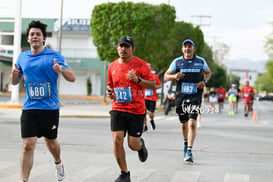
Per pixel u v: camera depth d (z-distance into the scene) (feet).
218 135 66.90
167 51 152.46
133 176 33.86
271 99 521.65
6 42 262.26
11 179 31.58
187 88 39.73
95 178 32.73
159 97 248.11
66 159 41.34
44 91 27.55
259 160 42.91
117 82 29.86
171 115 126.31
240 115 140.56
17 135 59.67
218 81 381.19
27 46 272.10
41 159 40.65
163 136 62.90
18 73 28.48
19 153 44.27
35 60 27.73
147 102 67.92
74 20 260.01
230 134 69.15
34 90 27.55
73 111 117.91
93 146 50.57
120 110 29.91
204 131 73.51
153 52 147.84
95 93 266.98
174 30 165.58
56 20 262.67
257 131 76.48
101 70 260.83
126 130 30.63
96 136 60.44
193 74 39.65
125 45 29.48
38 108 27.45
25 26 267.18
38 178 32.19
